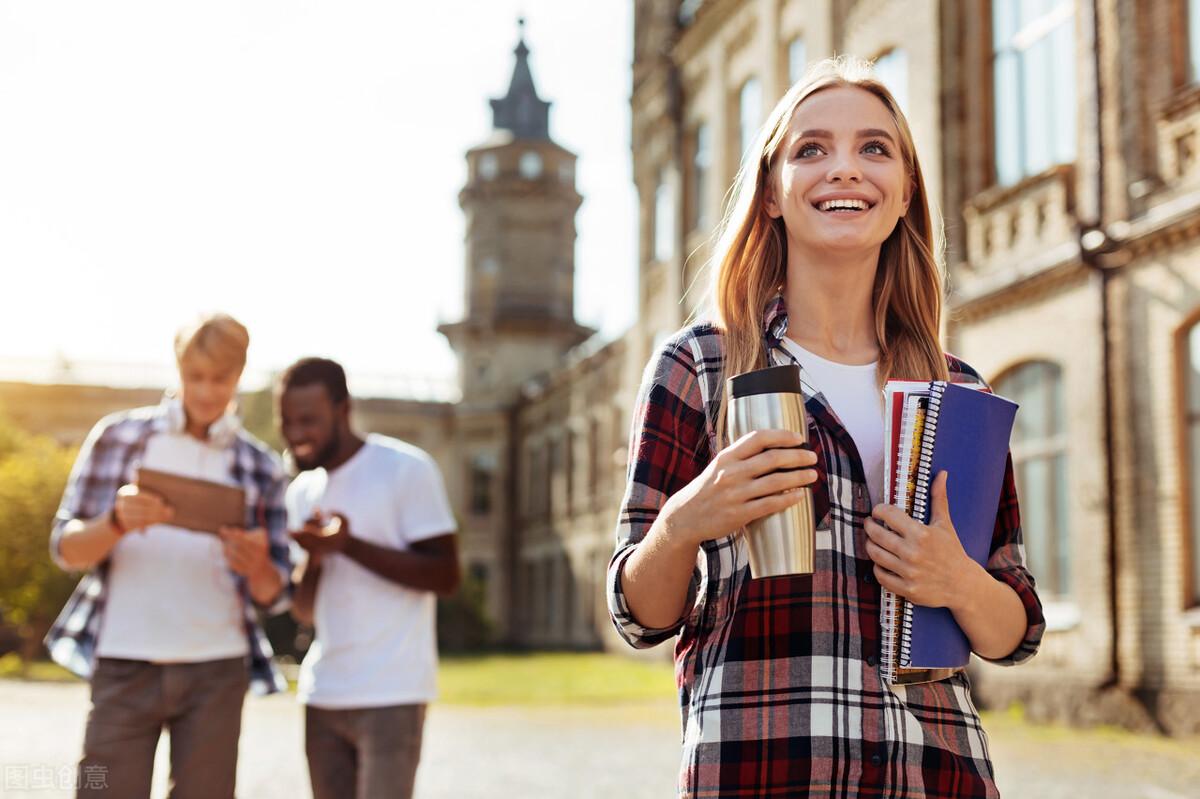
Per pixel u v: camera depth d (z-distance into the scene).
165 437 3.99
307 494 4.27
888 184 1.96
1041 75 13.31
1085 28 12.36
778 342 1.95
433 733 12.27
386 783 3.81
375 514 4.06
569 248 47.03
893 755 1.72
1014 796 7.29
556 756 10.29
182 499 3.71
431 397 47.44
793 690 1.73
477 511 45.62
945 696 1.81
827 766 1.69
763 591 1.77
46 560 25.70
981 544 1.83
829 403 1.93
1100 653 11.68
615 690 18.84
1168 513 11.03
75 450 27.89
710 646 1.80
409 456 4.15
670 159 25.98
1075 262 12.21
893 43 16.20
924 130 15.20
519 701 16.78
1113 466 11.77
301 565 4.11
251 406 32.38
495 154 46.84
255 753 10.35
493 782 8.70
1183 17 11.41
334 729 3.93
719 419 1.85
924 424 1.80
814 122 1.99
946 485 1.79
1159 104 11.46
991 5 14.35
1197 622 10.52
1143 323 11.46
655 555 1.71
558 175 46.81
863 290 2.03
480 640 37.12
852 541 1.80
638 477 1.85
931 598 1.74
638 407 1.94
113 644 3.73
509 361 45.88
